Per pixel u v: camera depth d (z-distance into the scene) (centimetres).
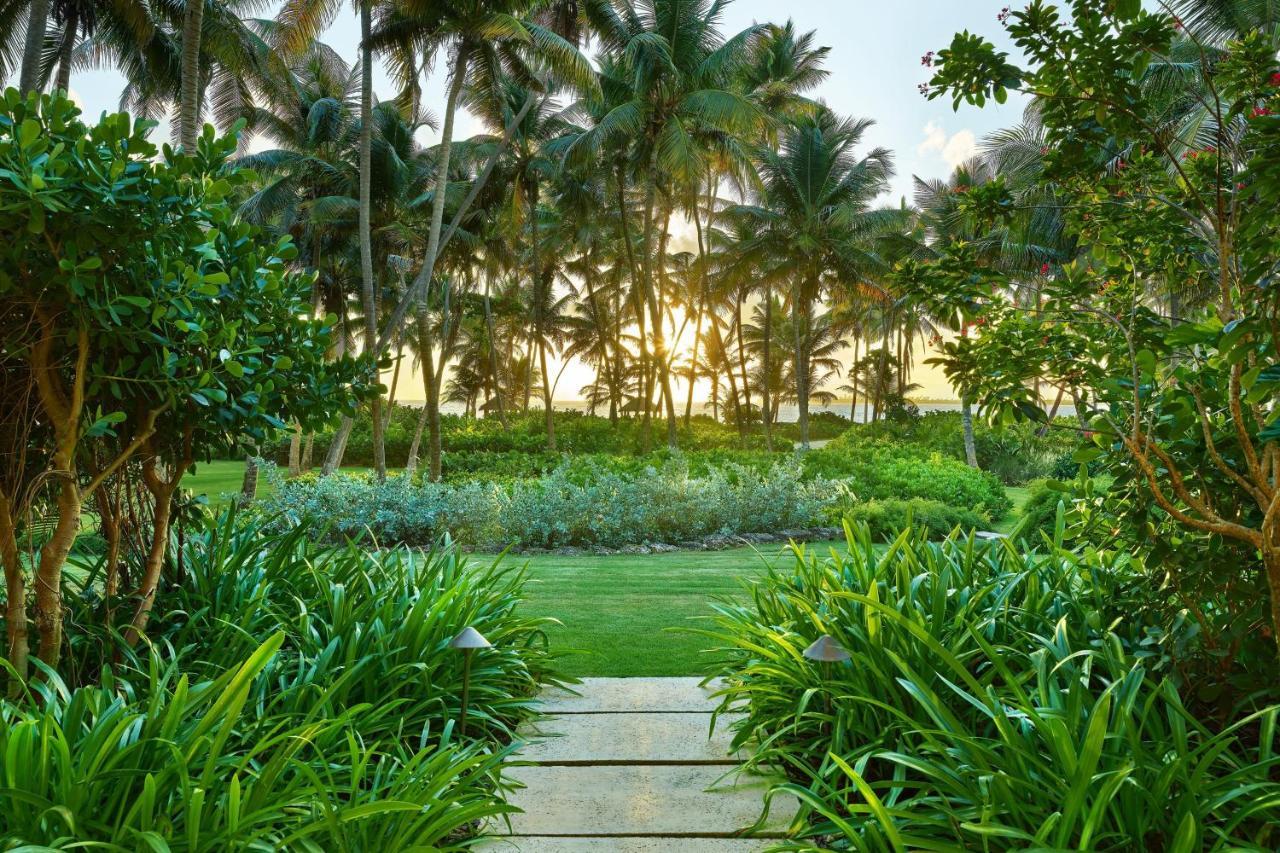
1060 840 224
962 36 304
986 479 2100
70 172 281
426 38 2059
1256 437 310
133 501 468
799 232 3456
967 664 371
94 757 235
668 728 442
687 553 1198
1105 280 355
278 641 252
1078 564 416
